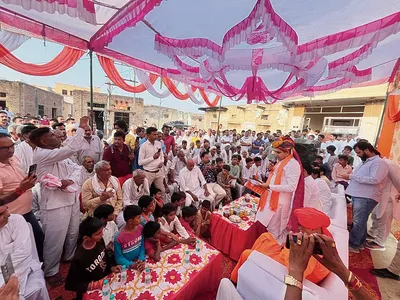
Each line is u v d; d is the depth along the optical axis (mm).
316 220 1345
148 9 2000
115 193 2521
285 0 2006
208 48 2619
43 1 1626
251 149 8500
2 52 2645
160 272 1766
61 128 3746
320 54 2650
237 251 2695
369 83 4848
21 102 12766
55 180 1881
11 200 1548
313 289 1205
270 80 5125
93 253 1613
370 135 8438
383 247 3107
